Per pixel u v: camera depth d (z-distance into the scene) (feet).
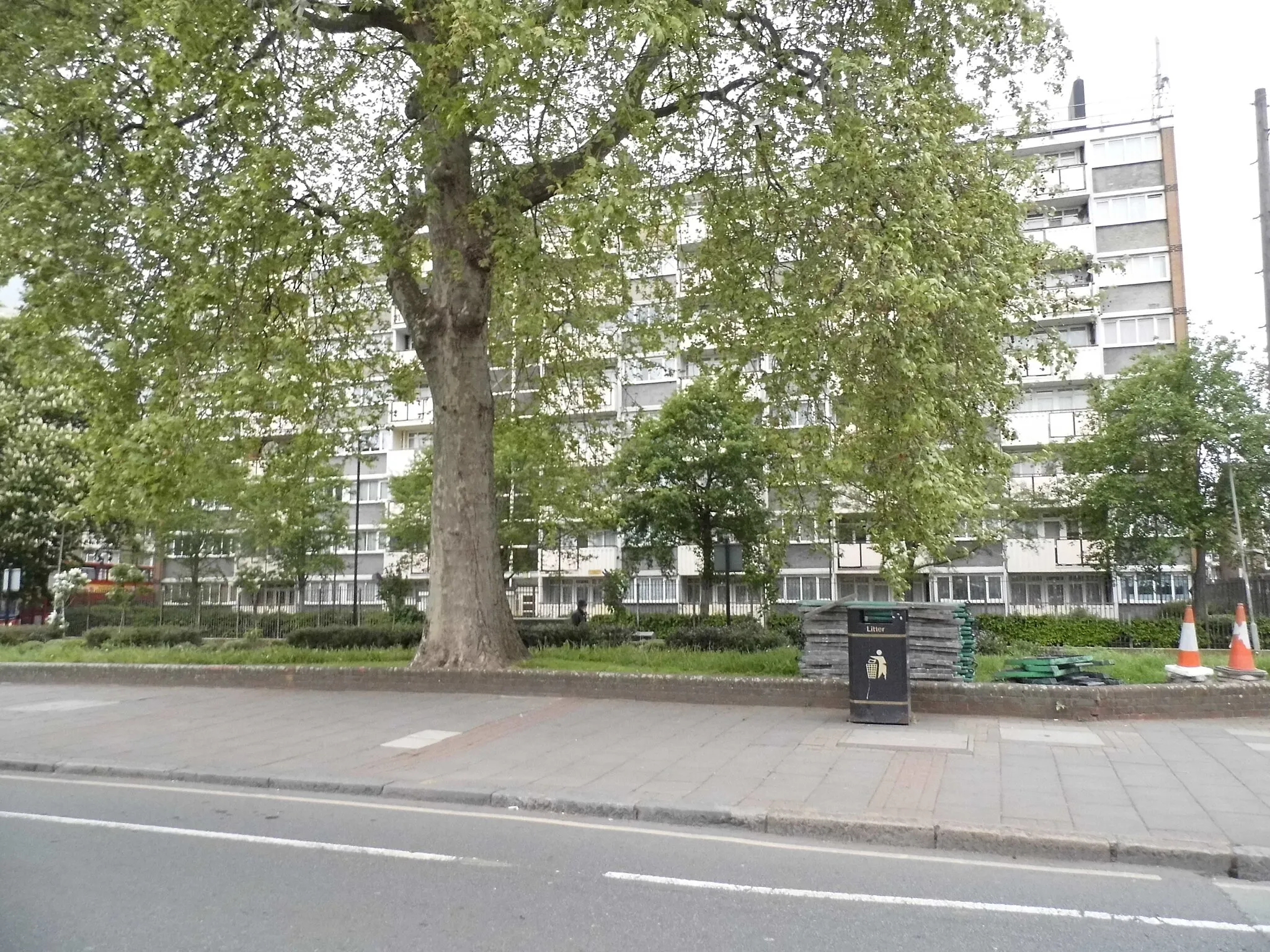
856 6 43.88
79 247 40.37
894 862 19.22
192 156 40.88
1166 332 111.24
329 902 16.43
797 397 46.80
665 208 51.57
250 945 14.34
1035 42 40.16
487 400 47.16
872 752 28.40
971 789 23.80
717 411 78.95
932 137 36.06
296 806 24.26
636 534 85.15
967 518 46.34
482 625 44.96
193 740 32.65
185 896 16.75
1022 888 17.47
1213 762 26.73
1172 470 80.94
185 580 110.11
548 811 23.54
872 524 39.52
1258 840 19.44
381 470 134.31
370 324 58.34
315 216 42.14
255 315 44.55
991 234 38.83
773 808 22.20
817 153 41.93
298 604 109.29
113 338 43.32
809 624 38.29
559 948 14.25
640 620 81.51
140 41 40.70
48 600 114.42
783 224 45.42
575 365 61.57
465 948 14.24
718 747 29.55
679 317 57.62
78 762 29.37
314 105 39.99
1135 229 114.32
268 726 35.12
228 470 51.42
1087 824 20.63
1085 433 89.56
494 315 58.80
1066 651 54.19
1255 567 82.94
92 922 15.38
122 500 45.70
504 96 38.22
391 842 20.58
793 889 17.29
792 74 43.98
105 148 41.09
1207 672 36.94
